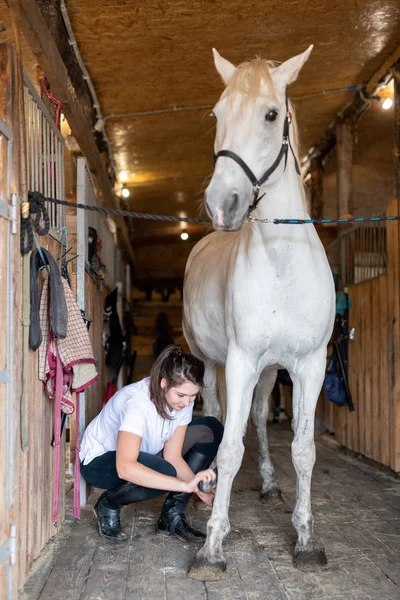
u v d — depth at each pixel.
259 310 2.43
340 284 5.79
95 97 5.47
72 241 4.06
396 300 4.05
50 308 2.39
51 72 3.21
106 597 2.12
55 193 2.94
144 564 2.43
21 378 2.17
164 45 4.57
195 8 4.05
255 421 3.43
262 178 2.21
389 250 4.22
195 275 3.48
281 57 5.02
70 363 2.51
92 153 5.15
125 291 9.19
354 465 4.57
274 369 3.22
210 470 2.32
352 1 4.11
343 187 6.63
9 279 2.02
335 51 4.97
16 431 2.04
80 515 3.07
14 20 2.23
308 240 2.47
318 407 6.02
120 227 8.54
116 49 4.59
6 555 1.96
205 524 2.95
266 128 2.16
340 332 5.04
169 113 6.04
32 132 2.48
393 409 4.06
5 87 2.10
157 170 8.27
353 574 2.34
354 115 6.30
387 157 7.71
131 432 2.41
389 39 4.77
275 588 2.21
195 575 2.28
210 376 3.64
